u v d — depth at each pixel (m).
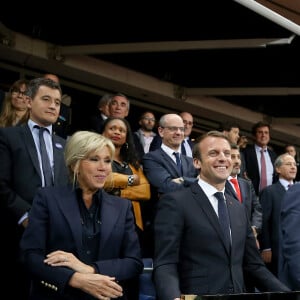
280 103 10.59
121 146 5.16
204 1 5.63
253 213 5.95
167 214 3.72
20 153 4.06
